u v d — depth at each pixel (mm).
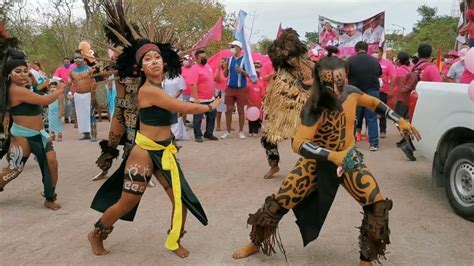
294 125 6297
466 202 5469
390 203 3758
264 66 10805
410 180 7238
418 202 6141
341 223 5336
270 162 7312
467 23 7445
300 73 6367
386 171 7812
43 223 5410
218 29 10797
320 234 5000
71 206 6043
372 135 9406
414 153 9219
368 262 3898
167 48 4852
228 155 9305
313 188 4066
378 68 9172
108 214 4285
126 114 6438
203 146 10375
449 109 5809
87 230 5168
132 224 5332
